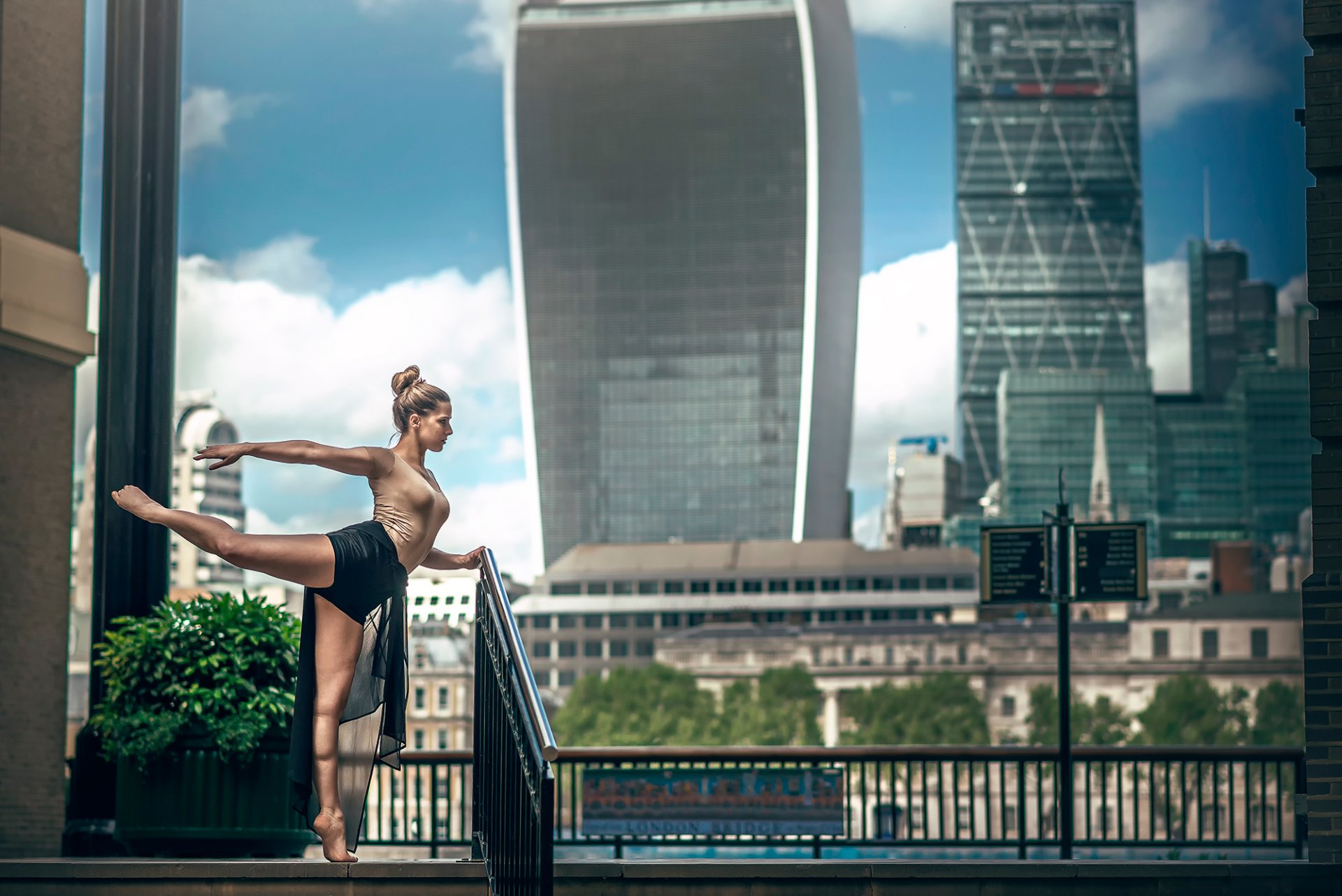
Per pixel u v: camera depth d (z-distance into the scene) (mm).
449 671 149750
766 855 10086
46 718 11727
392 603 6770
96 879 6590
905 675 159250
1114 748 10289
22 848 11453
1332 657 7035
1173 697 141500
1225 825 76812
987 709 156625
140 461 9578
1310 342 7289
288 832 8000
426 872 6555
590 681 150500
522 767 5895
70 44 11953
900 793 77562
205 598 8375
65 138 11844
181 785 7898
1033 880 6461
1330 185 7340
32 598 11656
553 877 5520
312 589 6664
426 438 6934
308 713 6656
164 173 9914
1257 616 148750
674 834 10023
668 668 151375
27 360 11555
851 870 6469
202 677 8016
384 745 6766
